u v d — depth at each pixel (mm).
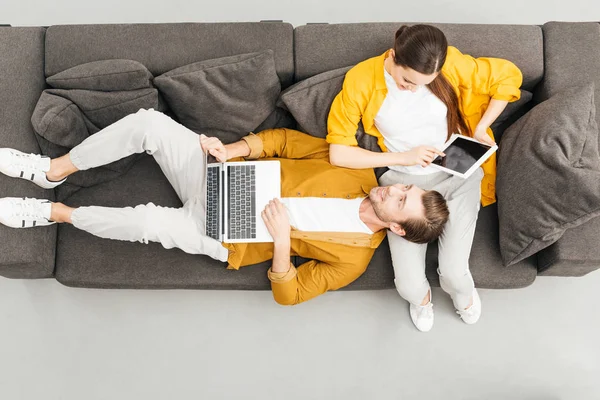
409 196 2055
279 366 2463
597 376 2479
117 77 2076
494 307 2549
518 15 2863
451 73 2045
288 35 2184
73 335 2465
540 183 1997
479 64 2061
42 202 2074
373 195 2104
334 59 2184
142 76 2082
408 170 2223
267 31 2178
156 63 2162
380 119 2117
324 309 2531
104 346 2459
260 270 2229
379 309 2531
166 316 2504
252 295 2543
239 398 2428
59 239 2205
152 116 2100
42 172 2080
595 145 2027
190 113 2205
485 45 2170
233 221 2102
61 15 2779
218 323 2502
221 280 2209
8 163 1988
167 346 2471
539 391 2459
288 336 2496
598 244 2055
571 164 1972
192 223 2127
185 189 2205
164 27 2174
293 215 2146
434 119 2113
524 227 2043
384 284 2275
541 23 2855
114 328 2480
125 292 2525
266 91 2156
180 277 2197
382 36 2184
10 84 2080
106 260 2193
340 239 2141
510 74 2074
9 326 2457
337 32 2191
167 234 2094
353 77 2053
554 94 2164
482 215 2283
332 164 2176
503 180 2150
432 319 2467
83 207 2113
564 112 2031
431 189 2209
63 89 2121
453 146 2184
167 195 2289
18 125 2076
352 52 2182
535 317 2541
